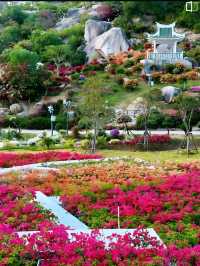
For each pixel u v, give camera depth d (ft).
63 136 178.70
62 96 232.94
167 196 81.56
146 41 287.28
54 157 131.34
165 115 195.72
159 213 72.79
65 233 53.88
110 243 51.37
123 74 249.34
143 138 166.09
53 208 76.54
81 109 165.37
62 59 275.59
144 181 95.81
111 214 73.61
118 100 219.41
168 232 63.82
